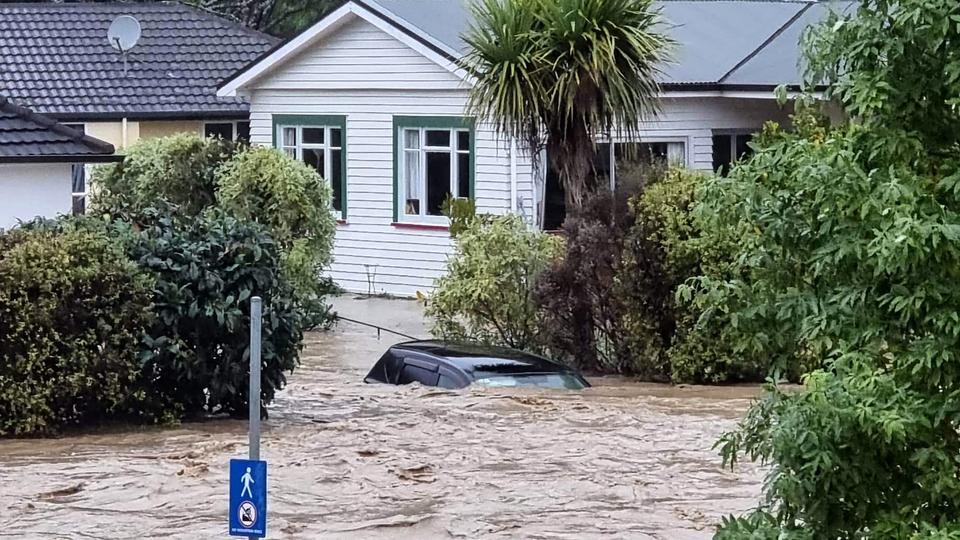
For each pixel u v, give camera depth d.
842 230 9.45
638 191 32.66
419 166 49.62
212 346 24.03
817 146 9.86
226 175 43.09
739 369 31.02
